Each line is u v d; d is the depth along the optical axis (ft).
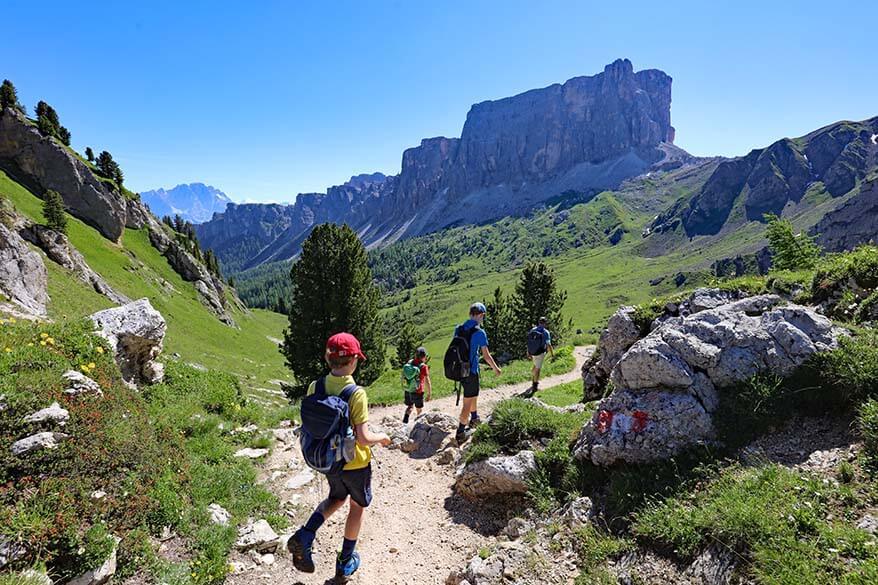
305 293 92.58
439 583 18.61
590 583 16.06
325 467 15.37
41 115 327.47
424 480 28.25
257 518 21.49
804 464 17.56
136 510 17.43
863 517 14.28
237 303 467.93
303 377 93.81
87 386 21.44
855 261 30.27
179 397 33.83
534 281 153.38
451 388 61.36
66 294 157.07
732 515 15.21
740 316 24.80
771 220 93.76
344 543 17.52
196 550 18.13
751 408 20.54
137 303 33.06
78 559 14.78
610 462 21.53
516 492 23.58
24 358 21.29
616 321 37.99
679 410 21.24
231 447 29.22
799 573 12.86
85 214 298.97
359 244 95.04
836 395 19.70
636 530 17.17
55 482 16.15
